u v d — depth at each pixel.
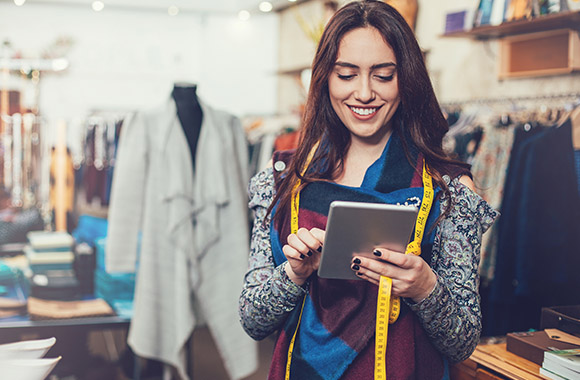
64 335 3.39
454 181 1.27
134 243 2.84
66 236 3.29
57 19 5.55
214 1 5.87
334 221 1.08
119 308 3.03
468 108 3.50
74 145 4.00
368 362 1.19
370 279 1.14
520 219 2.67
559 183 2.61
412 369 1.20
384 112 1.23
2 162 3.59
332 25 1.23
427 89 1.24
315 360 1.21
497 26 3.10
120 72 5.75
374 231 1.09
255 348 3.01
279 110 5.90
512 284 2.73
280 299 1.23
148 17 5.79
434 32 4.03
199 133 3.01
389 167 1.26
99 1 5.07
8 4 5.44
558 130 2.61
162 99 5.91
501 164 2.81
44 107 5.48
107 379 3.38
